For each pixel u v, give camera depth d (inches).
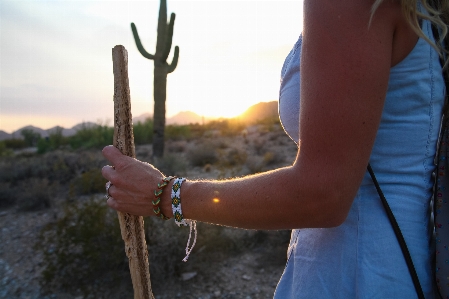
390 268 35.2
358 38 28.8
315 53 30.1
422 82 33.6
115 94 43.1
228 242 196.1
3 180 376.5
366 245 36.3
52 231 216.1
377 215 36.3
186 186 37.3
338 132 29.0
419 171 35.8
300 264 41.2
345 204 30.5
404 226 35.5
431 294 36.3
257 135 1023.6
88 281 164.7
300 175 30.4
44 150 872.9
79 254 169.2
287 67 41.9
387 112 34.8
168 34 425.1
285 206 31.1
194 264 174.1
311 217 31.0
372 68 28.8
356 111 28.8
